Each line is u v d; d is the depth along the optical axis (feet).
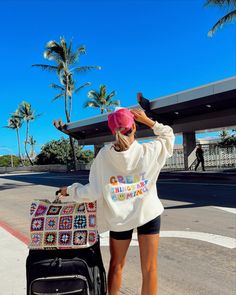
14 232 28.58
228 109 81.30
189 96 77.71
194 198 45.09
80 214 10.04
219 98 73.31
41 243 9.77
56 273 9.27
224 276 17.40
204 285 16.40
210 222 30.04
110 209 10.12
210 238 24.59
